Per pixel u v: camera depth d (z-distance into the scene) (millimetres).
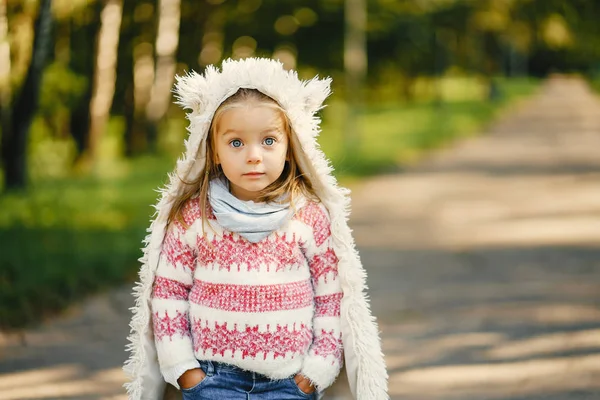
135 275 8352
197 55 26391
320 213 2869
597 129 31016
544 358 5828
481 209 13125
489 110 41625
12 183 14266
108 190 14359
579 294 7695
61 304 7160
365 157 20344
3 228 10133
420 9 35594
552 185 15867
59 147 19891
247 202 2797
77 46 19047
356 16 24766
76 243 9484
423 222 12008
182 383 2836
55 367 5676
